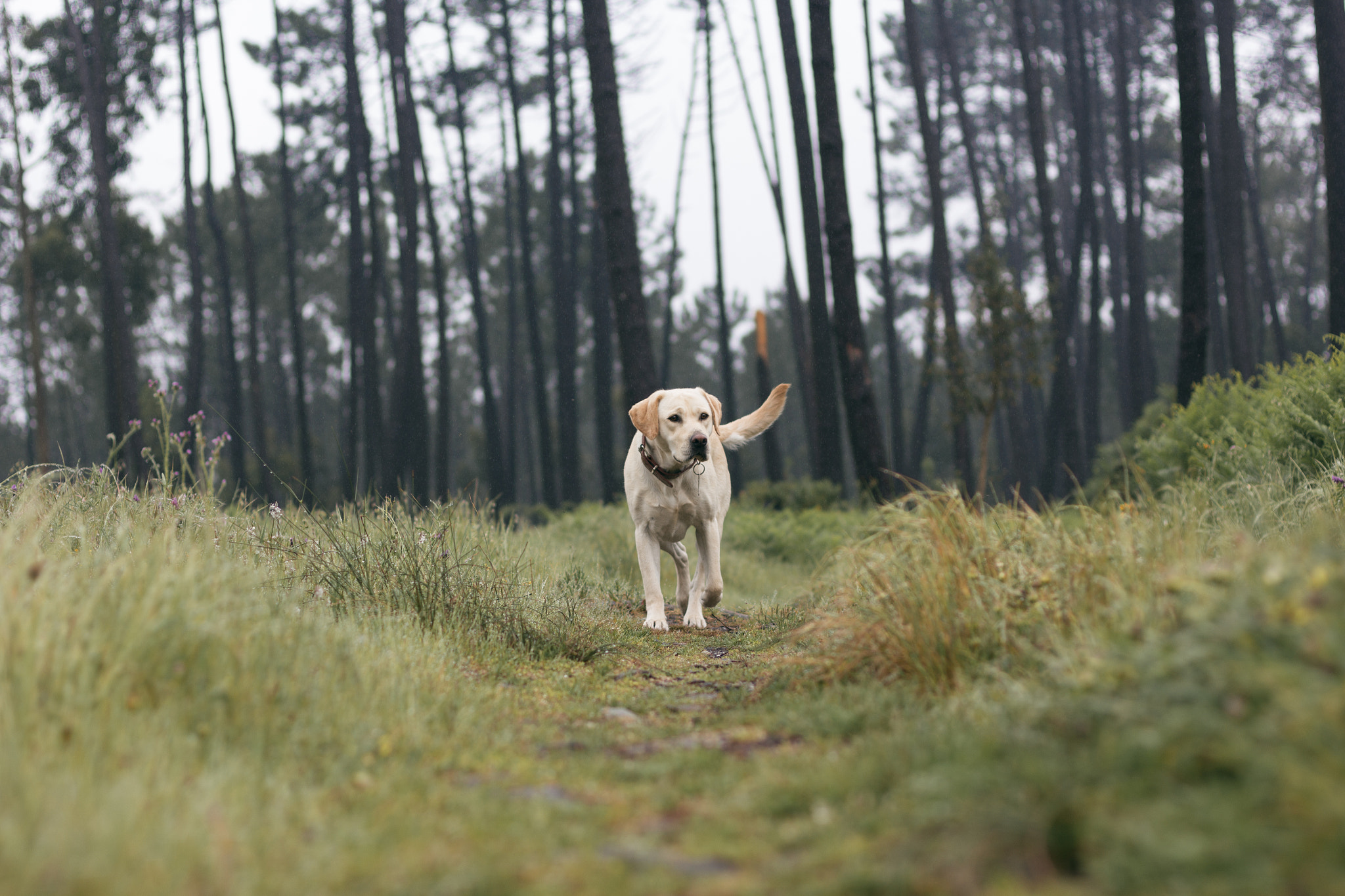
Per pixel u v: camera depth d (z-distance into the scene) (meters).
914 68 21.70
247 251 26.48
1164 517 4.08
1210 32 30.14
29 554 3.31
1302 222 43.78
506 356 43.38
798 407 51.88
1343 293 11.52
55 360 40.44
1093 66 34.12
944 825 1.97
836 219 13.35
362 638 4.07
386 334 30.69
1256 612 2.26
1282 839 1.59
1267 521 4.92
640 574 8.83
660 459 6.07
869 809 2.23
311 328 44.75
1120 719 2.17
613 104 12.42
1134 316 26.83
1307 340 38.34
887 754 2.57
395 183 30.55
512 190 38.31
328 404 52.69
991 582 3.73
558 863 2.07
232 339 28.30
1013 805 1.95
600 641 5.43
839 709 3.30
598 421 27.92
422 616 5.16
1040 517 4.37
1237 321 20.48
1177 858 1.60
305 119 30.47
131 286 29.70
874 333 48.97
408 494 6.59
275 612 3.97
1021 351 16.11
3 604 2.83
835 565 5.40
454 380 52.84
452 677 4.19
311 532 5.76
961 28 35.53
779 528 13.38
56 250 27.81
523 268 29.20
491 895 1.85
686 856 2.09
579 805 2.48
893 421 28.34
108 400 25.14
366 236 37.31
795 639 5.34
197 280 26.25
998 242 38.91
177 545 3.94
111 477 5.59
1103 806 1.84
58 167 25.75
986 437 16.30
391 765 2.86
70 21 23.20
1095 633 2.95
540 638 5.24
